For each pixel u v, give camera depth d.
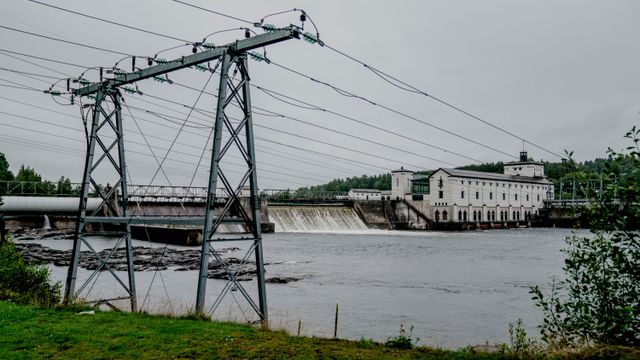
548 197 168.62
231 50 17.59
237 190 17.91
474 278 43.66
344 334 23.78
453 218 128.38
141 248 62.84
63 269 43.69
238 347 12.73
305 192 158.50
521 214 154.38
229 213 95.62
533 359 11.91
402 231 122.44
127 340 13.05
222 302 30.84
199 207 91.94
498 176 149.25
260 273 17.98
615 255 9.45
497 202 145.00
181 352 12.12
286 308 29.64
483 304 31.98
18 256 22.69
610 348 11.46
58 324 14.51
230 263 49.66
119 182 21.64
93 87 21.42
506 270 49.28
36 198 83.19
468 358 12.23
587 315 10.57
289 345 13.15
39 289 19.97
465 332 24.78
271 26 17.25
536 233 116.50
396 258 59.91
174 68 19.20
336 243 81.50
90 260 49.53
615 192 8.95
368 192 178.75
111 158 21.50
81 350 12.11
